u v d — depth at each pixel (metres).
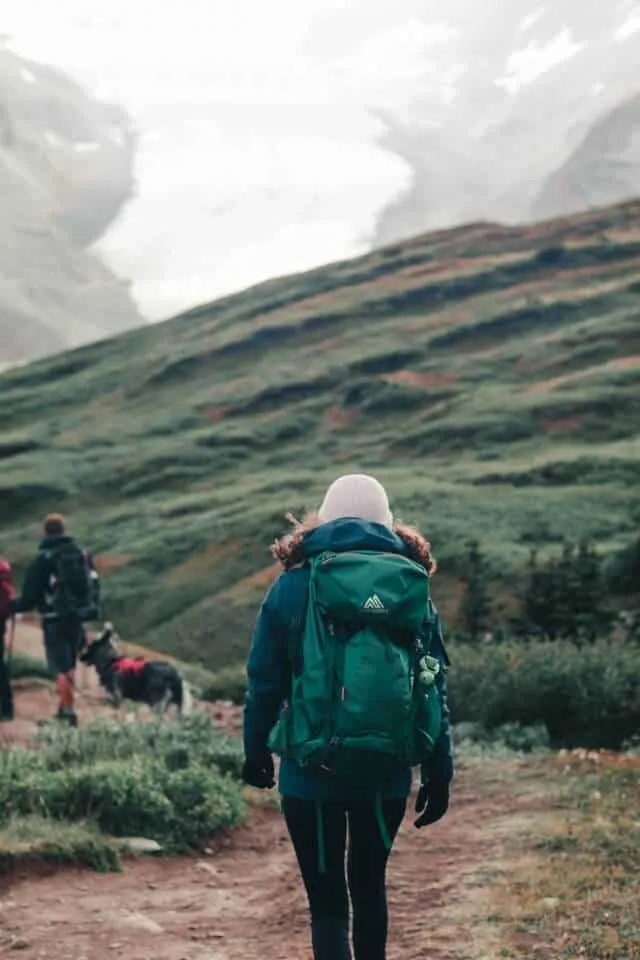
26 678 15.20
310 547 3.79
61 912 5.82
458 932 5.24
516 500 46.97
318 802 3.69
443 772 3.83
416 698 3.66
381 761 3.58
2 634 11.70
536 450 64.69
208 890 6.43
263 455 79.94
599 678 12.15
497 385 83.12
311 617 3.65
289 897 6.17
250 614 39.84
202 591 47.62
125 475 79.38
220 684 17.08
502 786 9.09
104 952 5.22
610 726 11.81
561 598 18.38
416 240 145.00
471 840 7.28
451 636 21.09
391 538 3.82
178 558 52.62
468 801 8.70
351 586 3.59
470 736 11.86
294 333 114.00
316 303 123.50
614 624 18.12
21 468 84.19
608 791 8.43
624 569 23.69
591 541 37.41
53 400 113.44
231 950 5.30
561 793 8.43
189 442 83.94
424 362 94.62
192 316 138.12
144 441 89.50
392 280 127.12
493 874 6.29
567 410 69.31
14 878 6.32
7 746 9.85
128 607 48.06
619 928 5.09
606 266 118.38
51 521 11.33
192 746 9.34
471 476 55.47
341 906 3.80
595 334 89.56
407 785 3.81
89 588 11.25
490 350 96.00
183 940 5.45
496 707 12.23
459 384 85.19
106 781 7.51
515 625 18.84
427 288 118.31
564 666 12.36
